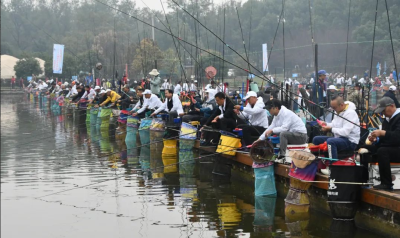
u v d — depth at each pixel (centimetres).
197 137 1391
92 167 1262
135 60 3512
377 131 744
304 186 876
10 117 2628
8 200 942
